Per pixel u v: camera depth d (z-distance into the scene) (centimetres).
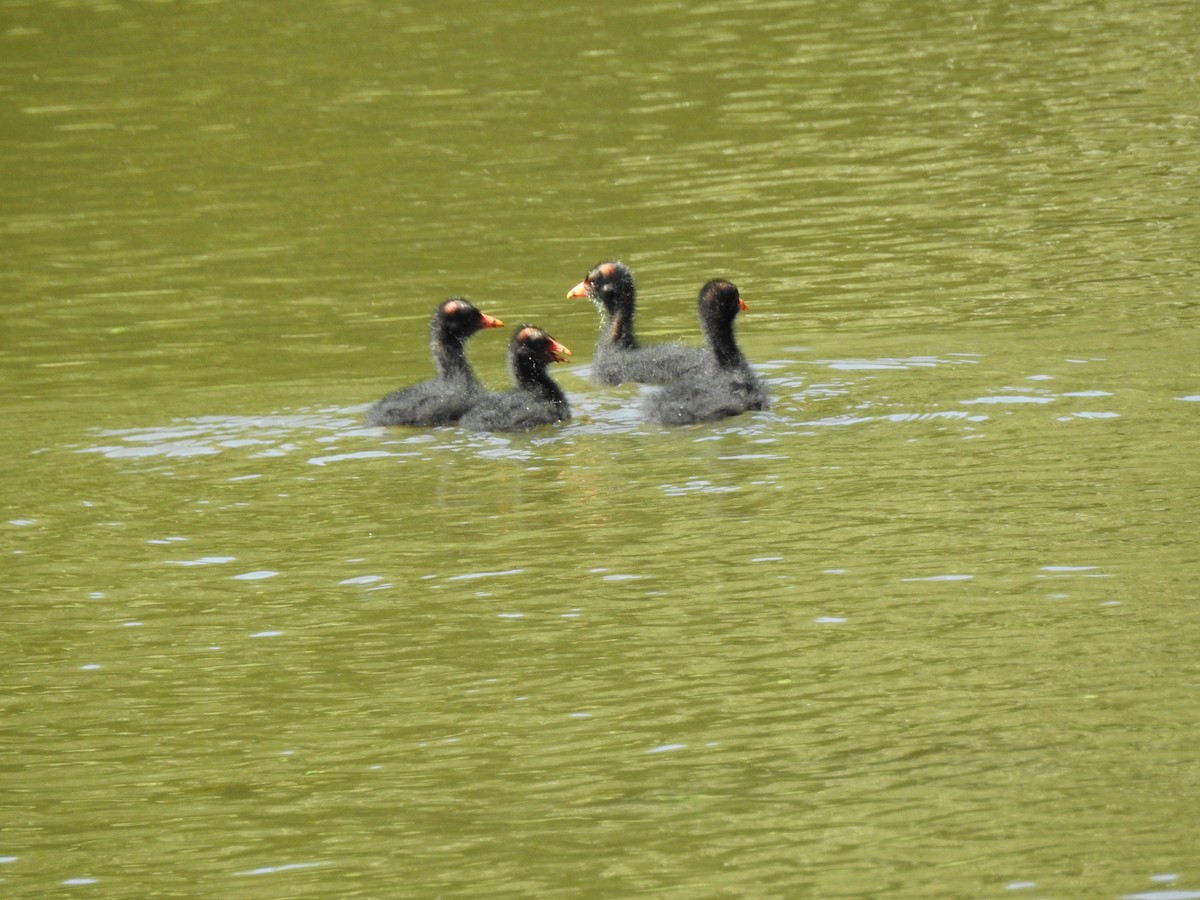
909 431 1814
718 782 1127
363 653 1348
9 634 1411
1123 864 1009
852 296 2433
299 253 2792
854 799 1097
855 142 3241
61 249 2853
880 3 4266
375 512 1661
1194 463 1656
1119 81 3538
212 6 4428
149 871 1066
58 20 4322
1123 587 1374
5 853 1095
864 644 1306
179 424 1983
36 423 2005
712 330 2062
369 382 2155
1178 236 2617
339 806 1130
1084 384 1947
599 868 1041
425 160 3253
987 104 3434
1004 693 1216
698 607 1391
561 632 1363
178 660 1353
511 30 4138
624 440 1864
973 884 999
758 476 1702
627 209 2939
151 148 3384
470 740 1201
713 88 3628
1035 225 2727
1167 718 1165
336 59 3938
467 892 1025
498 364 2344
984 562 1442
